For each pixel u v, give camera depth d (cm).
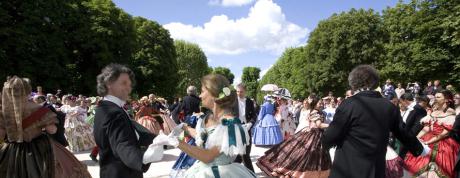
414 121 593
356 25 3450
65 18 2427
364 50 3400
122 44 2755
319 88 3644
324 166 585
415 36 2967
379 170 333
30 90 356
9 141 350
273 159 625
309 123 619
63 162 367
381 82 3116
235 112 295
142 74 3406
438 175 525
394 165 533
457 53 2517
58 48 2278
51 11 2273
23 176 343
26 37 2102
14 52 2094
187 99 707
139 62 3434
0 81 1984
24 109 350
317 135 600
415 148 360
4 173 344
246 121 611
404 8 3042
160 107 1386
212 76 296
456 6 2395
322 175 584
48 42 2225
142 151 279
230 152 274
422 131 564
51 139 371
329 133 344
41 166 349
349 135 338
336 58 3488
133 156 258
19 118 343
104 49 2562
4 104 346
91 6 2670
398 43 3017
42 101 698
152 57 3488
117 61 2702
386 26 3425
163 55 3669
